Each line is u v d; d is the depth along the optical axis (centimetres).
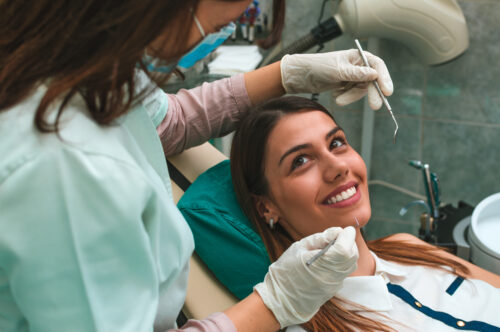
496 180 248
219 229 99
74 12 43
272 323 73
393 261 109
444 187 259
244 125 102
